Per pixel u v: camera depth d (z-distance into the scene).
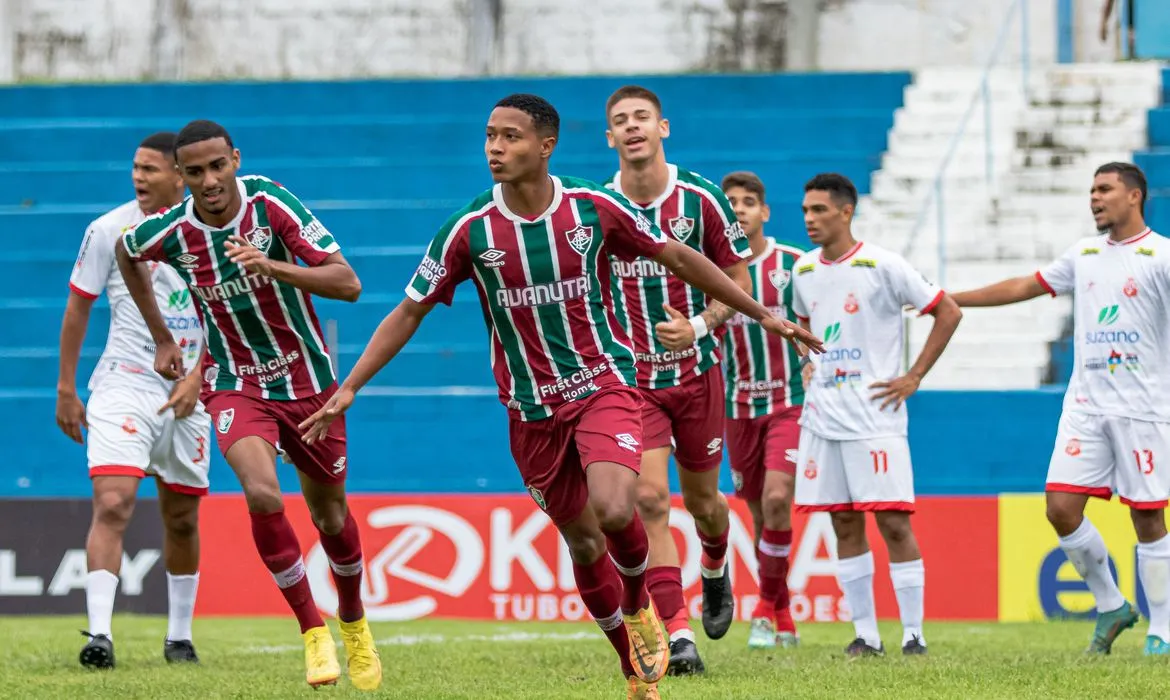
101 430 24.28
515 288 17.52
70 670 23.20
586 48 68.38
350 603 20.59
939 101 59.56
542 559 36.06
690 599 35.34
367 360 17.62
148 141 24.42
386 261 53.47
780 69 67.19
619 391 17.53
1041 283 26.64
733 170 56.84
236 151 19.97
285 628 33.12
